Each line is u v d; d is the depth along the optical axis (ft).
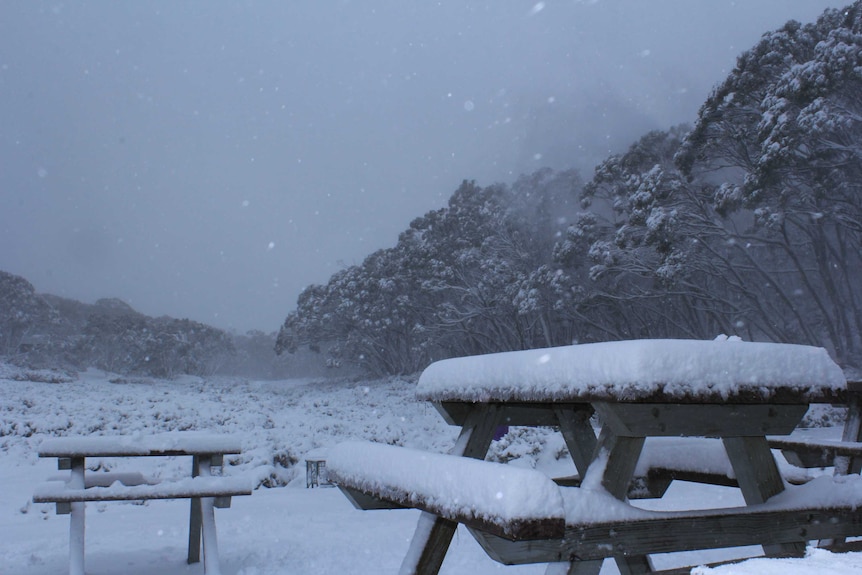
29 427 46.83
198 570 12.44
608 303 110.42
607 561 12.09
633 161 115.96
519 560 5.53
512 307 129.90
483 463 5.70
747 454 7.06
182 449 11.63
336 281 192.13
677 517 6.16
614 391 5.65
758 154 90.22
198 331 250.37
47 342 235.61
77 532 10.96
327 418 61.93
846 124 76.02
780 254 105.40
